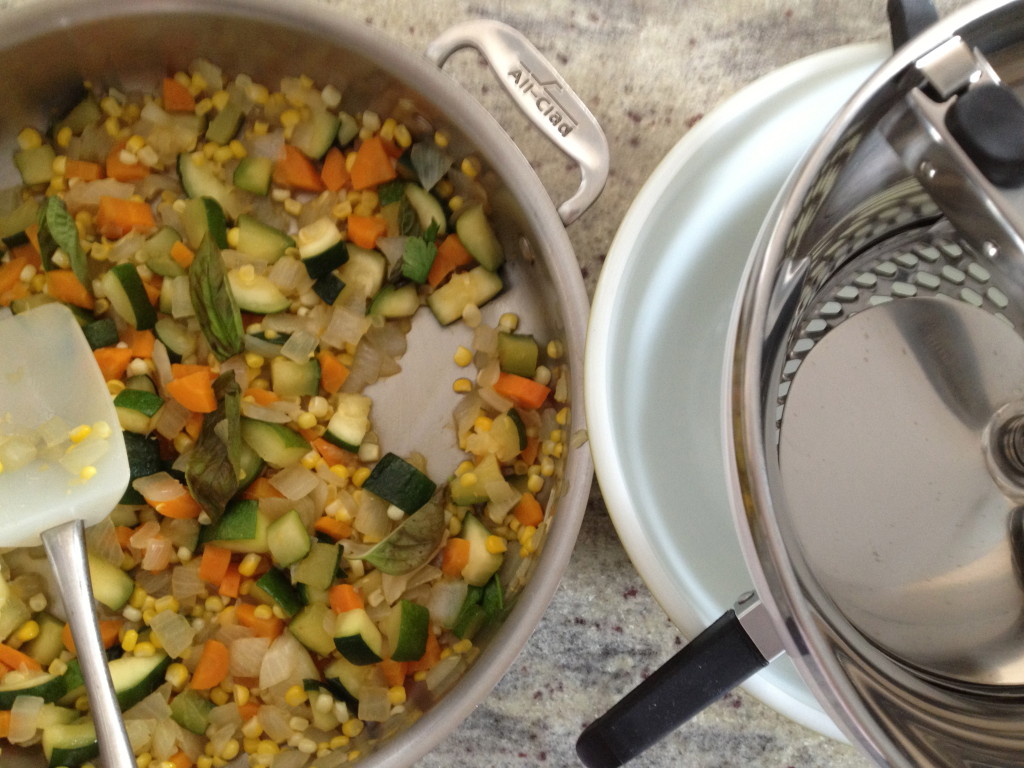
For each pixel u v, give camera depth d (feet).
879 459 1.03
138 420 1.25
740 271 1.14
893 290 1.07
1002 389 1.03
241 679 1.28
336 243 1.29
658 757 1.38
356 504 1.31
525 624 1.10
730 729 1.38
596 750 0.97
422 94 1.20
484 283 1.34
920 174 0.90
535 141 1.38
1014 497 1.02
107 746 1.05
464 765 1.36
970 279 1.05
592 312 1.11
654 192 1.11
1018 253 0.87
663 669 0.93
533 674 1.36
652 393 1.15
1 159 1.31
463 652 1.27
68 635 1.24
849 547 1.01
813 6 1.37
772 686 1.08
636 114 1.37
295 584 1.29
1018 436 1.00
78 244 1.26
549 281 1.25
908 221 1.05
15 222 1.30
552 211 1.17
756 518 0.81
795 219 0.84
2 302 1.30
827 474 1.02
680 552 1.12
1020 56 0.89
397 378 1.36
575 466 1.14
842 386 1.04
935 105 0.85
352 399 1.32
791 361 1.04
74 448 1.16
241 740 1.27
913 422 1.04
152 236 1.31
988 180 0.85
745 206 1.13
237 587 1.28
